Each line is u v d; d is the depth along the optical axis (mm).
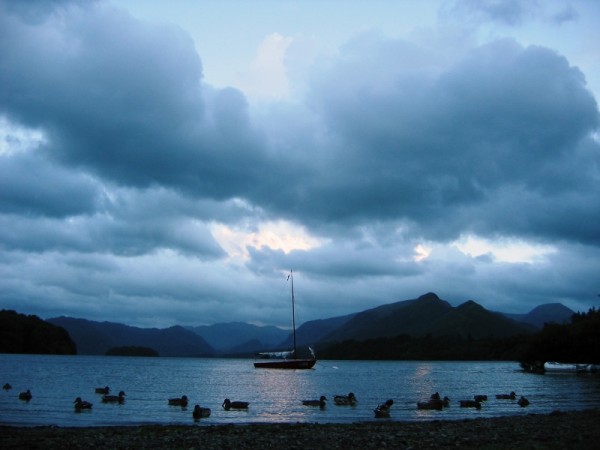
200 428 38969
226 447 30438
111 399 63844
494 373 173375
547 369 163625
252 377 140500
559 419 43875
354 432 36625
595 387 98250
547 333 165000
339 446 30672
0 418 46531
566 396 77625
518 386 102625
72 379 111875
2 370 134625
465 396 81938
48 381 103250
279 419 49250
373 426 40156
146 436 34406
